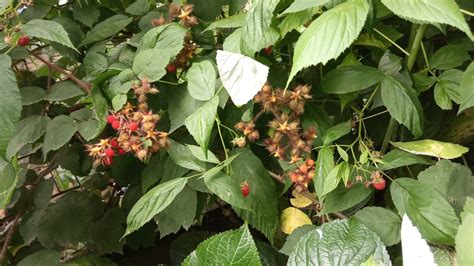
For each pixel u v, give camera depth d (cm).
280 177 58
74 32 65
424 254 37
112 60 63
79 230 66
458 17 36
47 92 59
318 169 51
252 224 55
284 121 53
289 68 61
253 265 38
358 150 60
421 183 48
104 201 73
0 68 50
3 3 56
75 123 56
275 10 50
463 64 59
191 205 57
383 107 62
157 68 52
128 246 78
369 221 50
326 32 39
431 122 64
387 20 60
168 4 64
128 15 69
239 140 54
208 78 50
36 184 68
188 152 55
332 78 54
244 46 48
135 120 51
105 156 52
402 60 57
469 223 37
